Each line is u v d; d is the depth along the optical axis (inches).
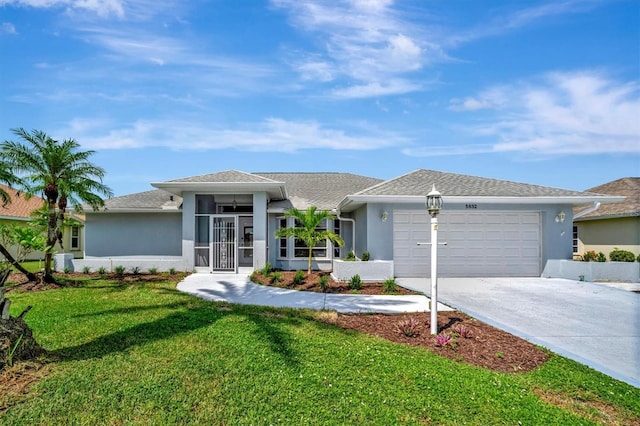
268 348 260.4
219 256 677.3
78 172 573.0
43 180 560.1
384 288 504.1
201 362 233.3
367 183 931.3
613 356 265.3
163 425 168.4
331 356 249.0
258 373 220.5
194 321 325.7
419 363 242.7
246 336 285.3
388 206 613.3
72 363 227.9
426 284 551.2
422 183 663.1
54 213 561.6
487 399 198.8
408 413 183.8
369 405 189.3
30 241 352.2
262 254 663.8
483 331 316.8
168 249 768.3
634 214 694.5
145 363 230.4
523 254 629.6
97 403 183.6
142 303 406.0
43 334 284.7
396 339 297.0
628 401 203.8
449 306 410.6
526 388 215.5
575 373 236.5
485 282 573.3
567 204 624.1
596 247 807.7
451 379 220.4
